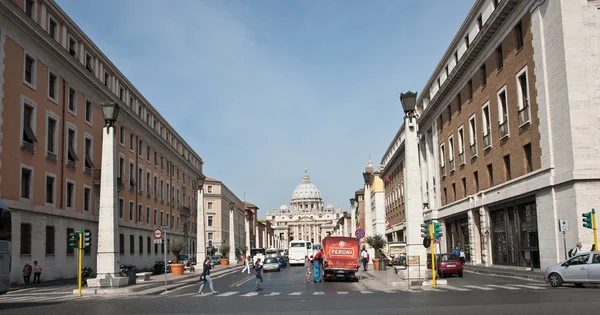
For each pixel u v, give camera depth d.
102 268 25.97
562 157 27.62
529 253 32.34
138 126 59.59
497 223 37.97
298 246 69.94
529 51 31.05
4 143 32.31
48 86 38.12
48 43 37.31
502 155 35.78
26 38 34.97
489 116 38.09
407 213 26.88
